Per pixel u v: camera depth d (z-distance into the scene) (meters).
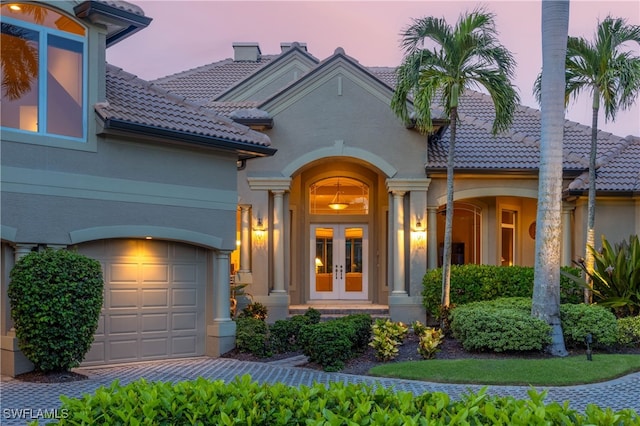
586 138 20.50
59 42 11.98
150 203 12.99
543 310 13.45
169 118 13.47
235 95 22.22
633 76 14.81
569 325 13.83
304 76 18.53
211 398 5.05
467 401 4.93
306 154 18.42
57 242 11.57
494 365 11.74
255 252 18.28
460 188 18.64
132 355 12.94
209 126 14.05
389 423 4.37
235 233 14.45
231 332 14.15
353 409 4.91
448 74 15.52
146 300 13.22
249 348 13.94
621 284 15.39
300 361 13.29
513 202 21.19
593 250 15.86
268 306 18.14
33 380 10.42
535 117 21.34
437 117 17.66
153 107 13.70
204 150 13.95
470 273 17.22
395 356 13.23
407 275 18.55
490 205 20.45
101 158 12.30
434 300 17.39
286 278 18.86
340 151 18.39
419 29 15.30
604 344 13.75
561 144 13.65
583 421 4.42
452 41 15.13
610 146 19.91
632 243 16.53
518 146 19.25
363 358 13.21
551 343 13.27
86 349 10.98
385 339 13.07
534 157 18.66
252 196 18.44
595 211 18.33
